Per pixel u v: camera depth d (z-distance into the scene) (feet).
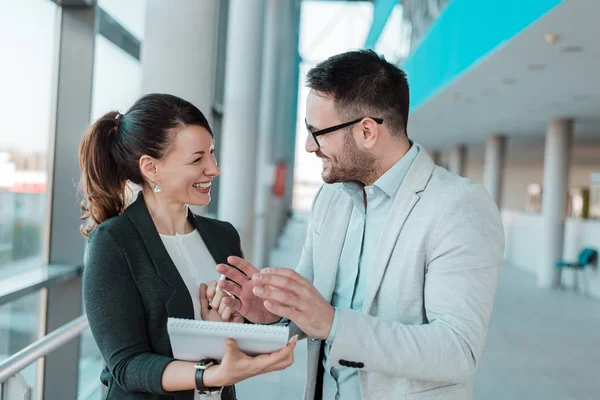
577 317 23.53
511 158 63.16
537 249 37.83
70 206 10.73
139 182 4.65
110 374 4.33
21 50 9.32
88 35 10.67
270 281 3.51
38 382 10.64
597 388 14.40
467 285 3.85
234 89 24.27
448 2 24.41
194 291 4.66
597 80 21.67
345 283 4.75
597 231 29.48
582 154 53.21
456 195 4.09
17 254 9.70
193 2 11.10
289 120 54.65
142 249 4.33
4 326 9.23
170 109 4.40
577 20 14.30
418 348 3.63
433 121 38.11
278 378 13.38
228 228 5.32
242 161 24.31
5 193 9.08
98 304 4.09
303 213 70.95
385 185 4.34
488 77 22.07
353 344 3.62
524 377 15.07
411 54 34.83
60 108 10.69
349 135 4.21
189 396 4.17
